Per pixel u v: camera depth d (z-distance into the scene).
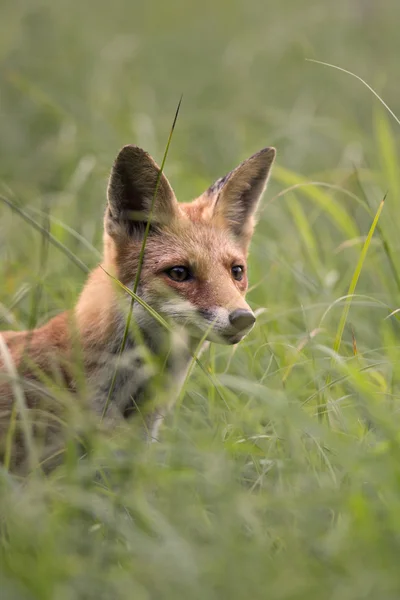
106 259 10.63
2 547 7.74
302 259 14.91
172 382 10.41
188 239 10.52
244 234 11.55
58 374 9.73
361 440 9.12
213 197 11.51
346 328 12.97
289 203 14.81
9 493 8.18
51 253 14.06
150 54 24.30
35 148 19.67
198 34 25.47
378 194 15.87
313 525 7.72
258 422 9.88
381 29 24.72
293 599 6.68
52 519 7.55
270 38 23.72
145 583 6.98
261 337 11.60
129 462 8.41
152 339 10.24
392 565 6.96
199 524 7.79
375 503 7.94
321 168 20.03
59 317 10.49
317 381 10.26
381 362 10.19
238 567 6.94
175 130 19.22
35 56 21.91
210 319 9.95
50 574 6.84
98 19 25.81
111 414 9.83
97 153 17.64
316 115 21.38
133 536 7.69
